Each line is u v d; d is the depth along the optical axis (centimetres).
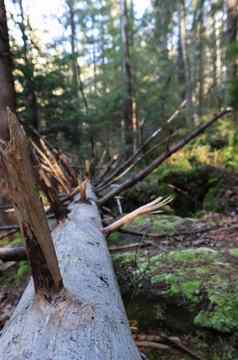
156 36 1750
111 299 161
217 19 1711
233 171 641
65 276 160
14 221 479
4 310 292
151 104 1291
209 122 438
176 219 423
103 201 416
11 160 116
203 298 219
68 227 262
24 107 718
